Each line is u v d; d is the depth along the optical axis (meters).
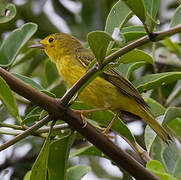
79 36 14.95
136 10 6.29
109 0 14.46
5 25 14.34
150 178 7.59
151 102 11.26
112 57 6.57
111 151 7.60
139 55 7.41
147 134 9.85
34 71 14.78
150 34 6.29
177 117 9.39
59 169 8.66
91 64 7.34
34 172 7.64
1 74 7.14
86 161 14.32
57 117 7.33
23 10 14.40
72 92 7.10
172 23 8.68
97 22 14.36
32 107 11.96
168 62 14.21
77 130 7.59
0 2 9.99
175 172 8.90
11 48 9.46
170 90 14.04
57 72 13.23
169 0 15.58
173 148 9.86
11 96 7.97
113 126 8.83
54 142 8.54
